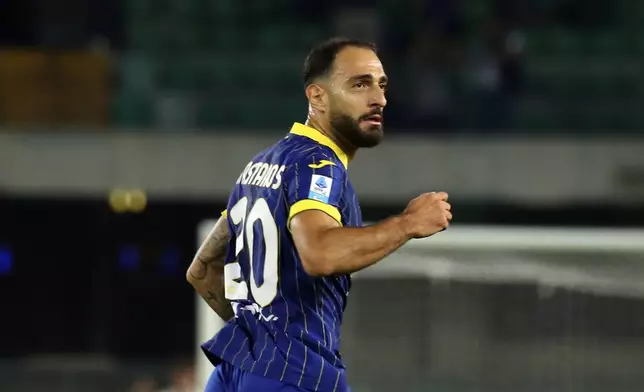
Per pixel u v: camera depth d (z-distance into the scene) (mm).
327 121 7863
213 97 33312
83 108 33375
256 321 7793
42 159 32562
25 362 28078
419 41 34656
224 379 7961
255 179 7949
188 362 38750
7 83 33312
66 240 39719
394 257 14891
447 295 14852
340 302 7938
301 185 7406
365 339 14875
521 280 14844
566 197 32375
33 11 41438
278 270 7645
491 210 36844
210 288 8898
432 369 14836
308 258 7059
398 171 32281
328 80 7805
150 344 39688
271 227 7648
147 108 33219
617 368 14695
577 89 33531
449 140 32344
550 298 14797
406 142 32344
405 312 14852
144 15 39156
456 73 32906
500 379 14797
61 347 39531
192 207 39719
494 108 32656
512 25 38562
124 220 39750
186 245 39844
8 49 33938
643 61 34750
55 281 39781
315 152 7629
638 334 14703
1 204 39281
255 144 32594
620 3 39062
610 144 32344
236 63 35062
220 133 32656
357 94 7746
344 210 7555
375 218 35844
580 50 36688
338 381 7609
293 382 7555
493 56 33594
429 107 32531
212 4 39406
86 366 24062
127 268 39875
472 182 32312
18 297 39719
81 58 33500
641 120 32938
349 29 36188
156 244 39844
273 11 39719
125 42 39438
